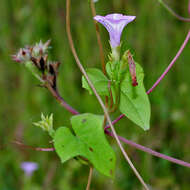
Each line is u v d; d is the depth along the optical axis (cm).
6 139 101
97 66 108
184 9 108
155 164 92
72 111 67
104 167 64
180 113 101
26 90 112
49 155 102
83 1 111
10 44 117
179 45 107
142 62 106
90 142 64
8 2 119
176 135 99
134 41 106
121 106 65
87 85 65
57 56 111
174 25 108
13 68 117
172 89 104
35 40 114
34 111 108
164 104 102
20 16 116
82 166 95
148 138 94
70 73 109
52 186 96
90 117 65
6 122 109
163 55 106
